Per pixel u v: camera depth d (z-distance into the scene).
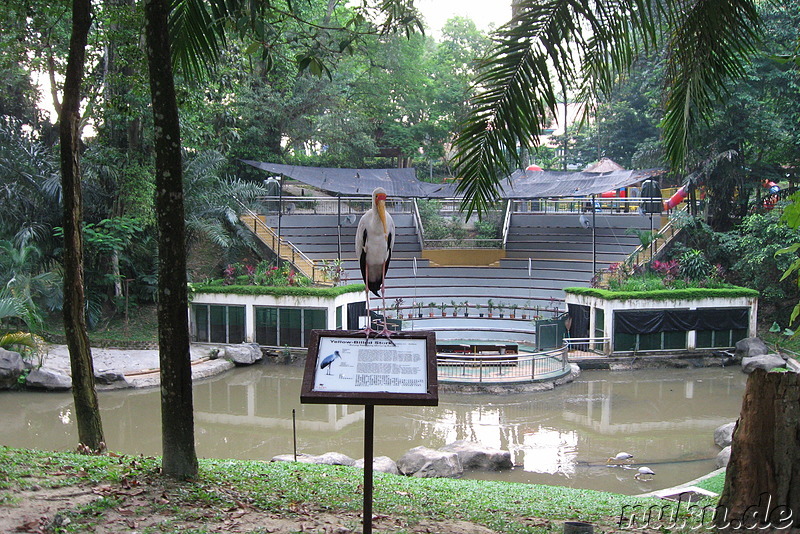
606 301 28.88
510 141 7.51
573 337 31.11
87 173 28.16
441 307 32.72
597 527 8.79
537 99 7.41
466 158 7.71
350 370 6.26
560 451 17.94
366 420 6.26
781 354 29.52
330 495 9.37
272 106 40.28
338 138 42.28
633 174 31.98
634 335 29.17
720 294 29.81
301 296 28.91
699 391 24.98
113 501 7.61
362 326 31.16
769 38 29.98
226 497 8.38
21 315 23.56
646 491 14.63
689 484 13.70
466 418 21.41
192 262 35.34
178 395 8.84
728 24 8.05
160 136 8.41
